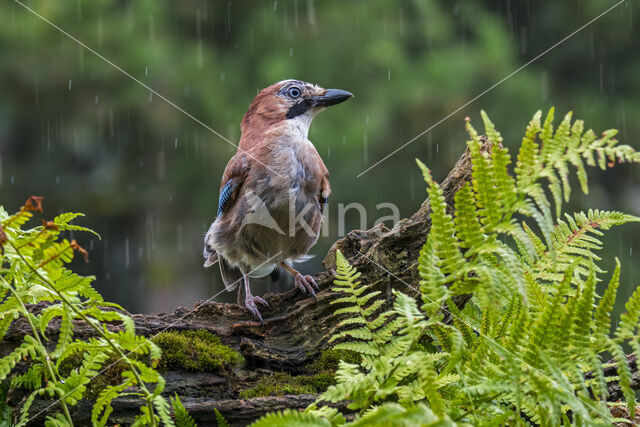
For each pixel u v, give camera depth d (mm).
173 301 17812
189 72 18109
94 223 17922
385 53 17609
